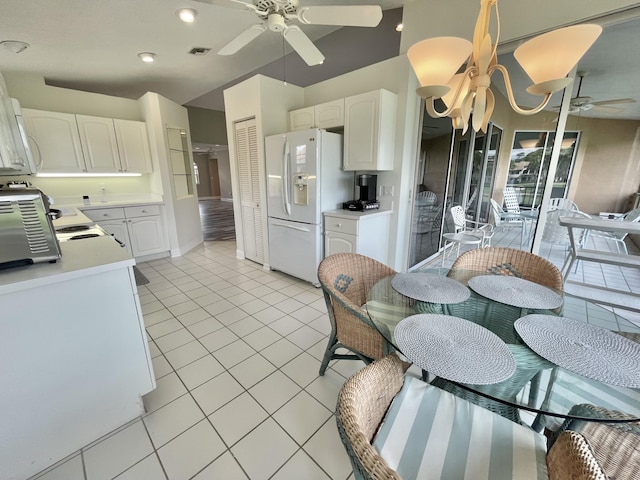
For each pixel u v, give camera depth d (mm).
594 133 2750
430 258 3887
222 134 7711
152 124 3822
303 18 1654
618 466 794
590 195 2898
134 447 1299
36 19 2309
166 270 3652
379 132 2564
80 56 3049
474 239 3223
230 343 2098
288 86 3357
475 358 937
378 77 2803
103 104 3785
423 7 2502
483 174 4199
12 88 3199
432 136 3316
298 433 1375
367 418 800
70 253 1402
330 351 1663
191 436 1355
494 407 1232
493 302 1354
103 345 1291
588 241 3617
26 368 1110
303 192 2910
